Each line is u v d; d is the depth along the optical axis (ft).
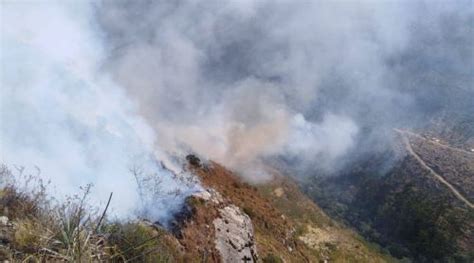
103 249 19.15
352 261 124.26
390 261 164.25
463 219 227.20
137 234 22.53
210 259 33.17
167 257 23.31
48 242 17.31
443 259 204.44
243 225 42.88
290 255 67.72
